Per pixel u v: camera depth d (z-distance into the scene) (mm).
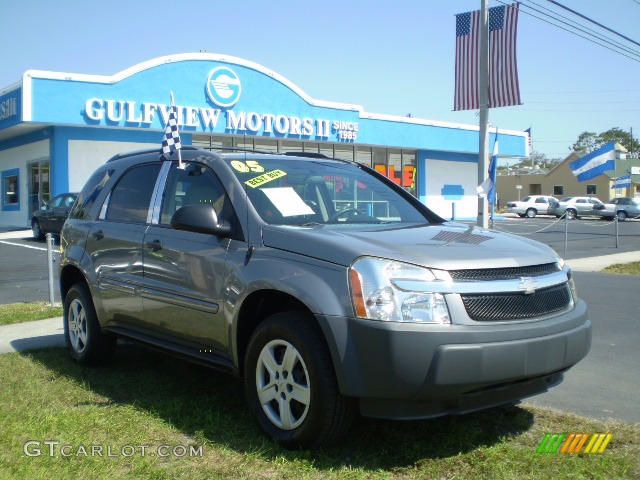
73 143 23719
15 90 22766
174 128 5375
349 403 3900
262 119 27484
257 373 4273
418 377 3654
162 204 5398
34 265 14906
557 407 5113
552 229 32562
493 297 3879
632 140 93500
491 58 13125
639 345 7227
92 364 6121
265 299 4414
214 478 3723
